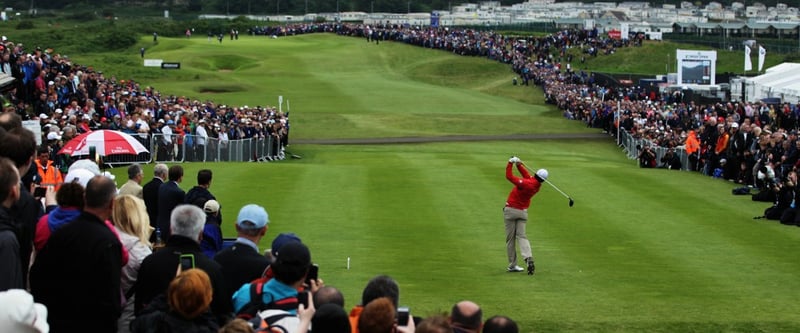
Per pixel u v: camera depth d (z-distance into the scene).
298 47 176.75
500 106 114.19
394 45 178.88
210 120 61.19
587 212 35.78
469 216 34.59
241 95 115.81
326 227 31.62
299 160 65.44
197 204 20.17
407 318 11.58
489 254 28.14
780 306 22.17
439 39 172.88
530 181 25.47
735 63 171.62
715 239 30.91
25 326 9.59
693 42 192.88
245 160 59.69
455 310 11.13
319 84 130.88
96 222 12.93
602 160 68.00
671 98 107.06
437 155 65.88
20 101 48.84
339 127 90.50
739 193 41.75
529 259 25.39
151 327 11.38
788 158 41.97
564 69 162.50
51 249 12.73
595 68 166.25
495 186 42.91
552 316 20.78
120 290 13.24
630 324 20.25
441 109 108.94
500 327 10.74
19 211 13.46
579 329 19.81
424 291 23.03
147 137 50.06
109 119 50.41
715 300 22.73
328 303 10.75
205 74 135.38
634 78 136.25
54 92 48.94
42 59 59.44
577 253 28.44
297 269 11.98
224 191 38.97
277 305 11.98
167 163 49.84
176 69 138.00
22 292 9.77
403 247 28.78
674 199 39.72
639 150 70.25
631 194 40.97
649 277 25.27
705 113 78.44
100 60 145.50
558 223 33.44
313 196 38.38
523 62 148.88
